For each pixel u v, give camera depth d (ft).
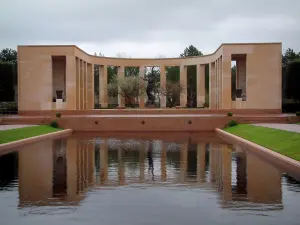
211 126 124.88
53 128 118.21
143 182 46.11
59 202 37.37
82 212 34.22
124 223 31.32
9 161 60.59
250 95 144.97
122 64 184.44
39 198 38.83
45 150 73.31
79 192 41.19
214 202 37.19
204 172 51.72
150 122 125.49
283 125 107.45
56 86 164.04
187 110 141.69
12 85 182.91
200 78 179.63
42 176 49.47
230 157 64.03
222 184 44.55
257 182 45.14
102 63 179.11
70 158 63.72
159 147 78.23
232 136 95.40
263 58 144.56
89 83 175.32
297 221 31.42
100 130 124.98
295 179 46.47
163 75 187.01
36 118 125.18
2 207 35.78
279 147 68.18
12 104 182.09
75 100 147.64
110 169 54.19
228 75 146.30
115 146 79.92
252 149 74.18
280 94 144.25
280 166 55.26
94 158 63.87
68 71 146.61
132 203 37.04
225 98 146.92
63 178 48.24
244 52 145.28
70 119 124.98
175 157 64.75
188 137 100.73
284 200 37.47
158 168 54.85
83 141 90.33
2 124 123.95
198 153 69.15
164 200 38.06
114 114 142.00
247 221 31.55
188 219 32.22
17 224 31.14
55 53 146.82
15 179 47.55
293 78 168.35
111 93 188.14
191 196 39.55
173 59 184.85
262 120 122.83
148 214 33.63
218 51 157.28
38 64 147.33
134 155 67.21
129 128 125.39
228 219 32.09
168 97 191.72
